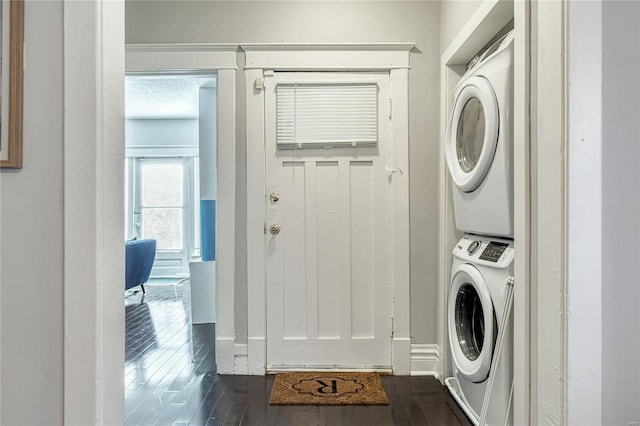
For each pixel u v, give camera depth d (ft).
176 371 9.18
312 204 9.09
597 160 3.60
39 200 3.79
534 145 4.52
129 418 7.01
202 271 13.42
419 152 9.05
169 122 23.72
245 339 9.04
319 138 9.03
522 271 4.65
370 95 9.05
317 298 9.09
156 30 9.02
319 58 9.05
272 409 7.34
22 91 3.77
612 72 3.64
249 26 9.04
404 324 9.01
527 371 4.53
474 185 6.49
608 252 3.61
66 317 3.74
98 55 3.79
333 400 7.61
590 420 3.58
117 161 4.01
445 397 7.81
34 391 3.77
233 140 9.02
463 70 8.54
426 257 9.04
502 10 6.18
